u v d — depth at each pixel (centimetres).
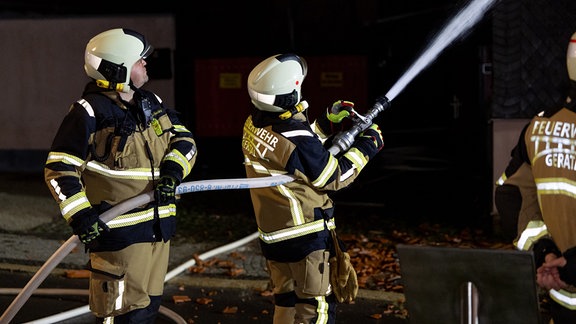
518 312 272
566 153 289
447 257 275
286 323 393
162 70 1029
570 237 290
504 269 269
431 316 284
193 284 577
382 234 745
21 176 1029
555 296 300
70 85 1047
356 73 998
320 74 1009
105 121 362
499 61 773
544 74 764
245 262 633
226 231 748
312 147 364
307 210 374
